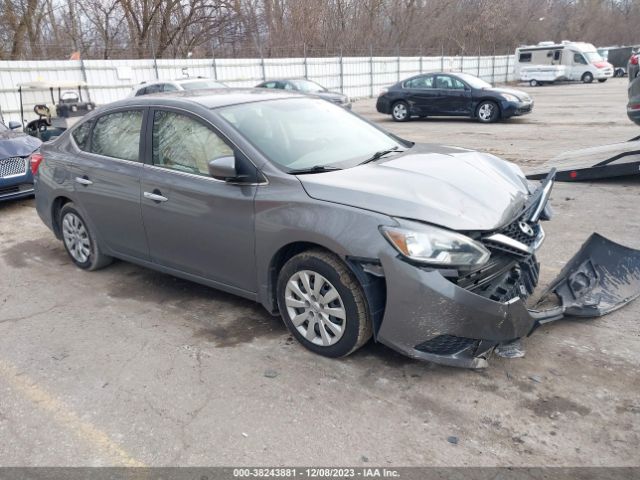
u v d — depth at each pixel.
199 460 2.72
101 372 3.54
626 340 3.53
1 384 3.47
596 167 7.34
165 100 4.29
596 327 3.71
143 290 4.78
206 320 4.15
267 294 3.71
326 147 3.99
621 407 2.91
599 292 4.00
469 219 3.09
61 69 19.19
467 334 3.01
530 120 15.99
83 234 5.16
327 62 28.17
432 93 16.94
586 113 16.83
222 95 4.37
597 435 2.72
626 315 3.83
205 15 31.48
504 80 41.88
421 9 45.31
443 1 46.41
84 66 19.75
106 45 29.48
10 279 5.25
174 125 4.14
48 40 28.36
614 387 3.08
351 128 4.41
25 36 26.80
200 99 4.21
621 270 4.23
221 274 3.96
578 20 63.59
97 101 20.36
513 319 3.09
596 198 6.82
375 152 4.08
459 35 48.50
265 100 4.34
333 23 39.16
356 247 3.10
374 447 2.73
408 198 3.15
